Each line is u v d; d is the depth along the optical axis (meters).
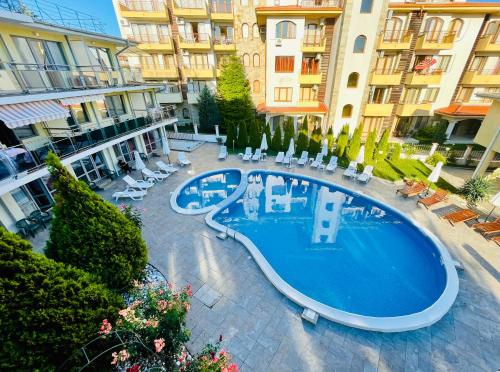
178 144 23.06
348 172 16.05
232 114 24.52
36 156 10.27
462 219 10.80
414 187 13.60
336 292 8.52
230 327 6.61
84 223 5.95
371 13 19.78
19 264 3.93
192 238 10.21
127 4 23.11
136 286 6.58
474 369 5.75
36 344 4.11
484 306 7.27
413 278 9.12
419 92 24.16
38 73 11.34
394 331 6.52
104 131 14.32
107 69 14.44
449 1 22.47
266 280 8.16
